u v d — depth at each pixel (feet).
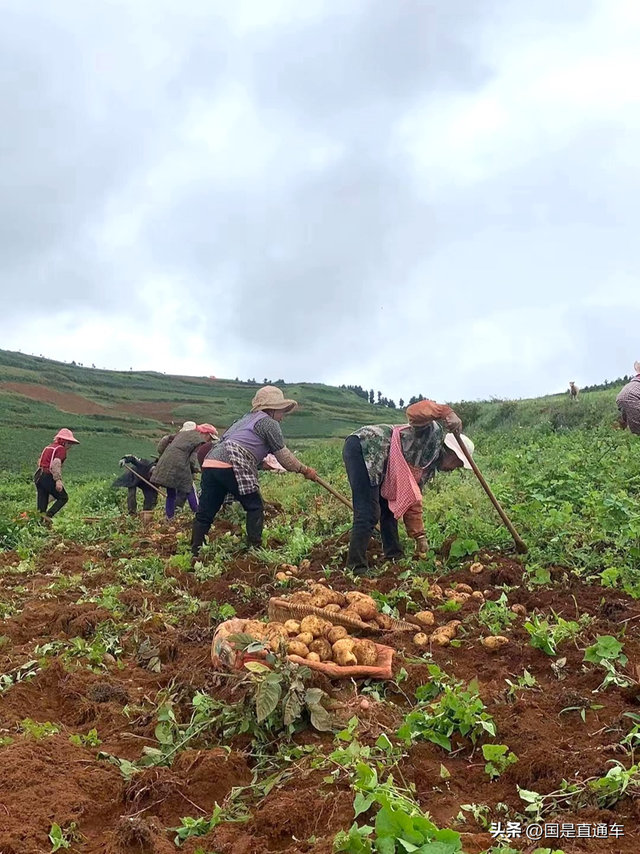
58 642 17.15
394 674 13.98
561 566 20.29
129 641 17.43
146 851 9.30
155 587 22.65
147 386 284.41
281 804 9.81
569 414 64.03
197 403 259.80
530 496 26.78
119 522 36.81
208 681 13.98
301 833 9.47
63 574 26.09
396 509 21.35
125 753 12.16
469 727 11.64
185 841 9.53
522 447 44.91
